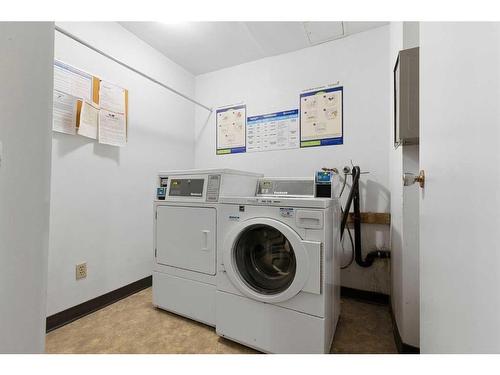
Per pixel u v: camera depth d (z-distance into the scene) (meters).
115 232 1.96
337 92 2.18
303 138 2.33
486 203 0.41
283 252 1.39
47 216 0.57
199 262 1.58
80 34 1.73
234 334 1.36
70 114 1.64
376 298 1.98
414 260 1.26
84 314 1.71
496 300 0.38
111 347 1.34
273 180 1.80
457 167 0.54
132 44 2.15
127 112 2.08
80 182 1.71
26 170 0.53
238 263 1.39
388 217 1.93
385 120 1.99
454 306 0.54
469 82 0.48
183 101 2.75
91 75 1.78
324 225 1.15
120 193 2.01
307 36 2.16
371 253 1.95
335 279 1.49
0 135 0.48
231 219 1.39
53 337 1.43
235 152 2.69
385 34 2.00
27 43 0.54
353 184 1.98
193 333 1.48
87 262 1.75
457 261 0.53
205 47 2.37
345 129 2.15
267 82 2.53
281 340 1.23
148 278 2.24
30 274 0.54
